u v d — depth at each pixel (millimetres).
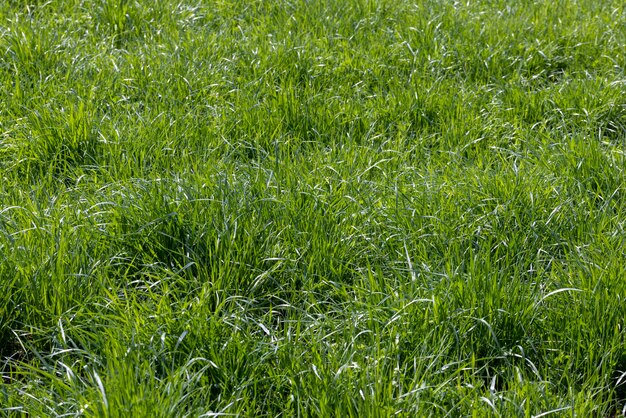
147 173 4598
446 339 3287
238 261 3754
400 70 6172
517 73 6082
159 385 2928
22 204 4125
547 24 7117
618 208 4375
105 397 2723
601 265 3686
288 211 4055
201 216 3934
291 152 4969
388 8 7262
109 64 5867
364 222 4125
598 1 7949
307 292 3619
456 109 5457
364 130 5289
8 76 5559
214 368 3117
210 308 3568
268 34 6453
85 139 4801
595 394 3164
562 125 5324
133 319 3322
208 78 5719
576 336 3348
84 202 4164
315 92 5715
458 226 4066
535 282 3625
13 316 3461
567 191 4473
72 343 3330
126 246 3861
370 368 3059
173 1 7031
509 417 2896
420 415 2861
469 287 3430
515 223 4125
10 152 4789
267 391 3117
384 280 3709
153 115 5188
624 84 5840
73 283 3531
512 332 3369
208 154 4770
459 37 6617
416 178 4574
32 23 6332
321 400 2904
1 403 2967
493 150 5062
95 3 6906
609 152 4895
